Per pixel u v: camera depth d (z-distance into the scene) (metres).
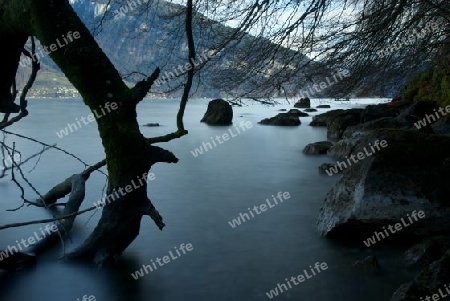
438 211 7.41
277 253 7.60
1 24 5.95
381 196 7.58
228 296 6.08
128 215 6.88
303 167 16.80
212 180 14.41
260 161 18.41
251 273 6.82
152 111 62.38
